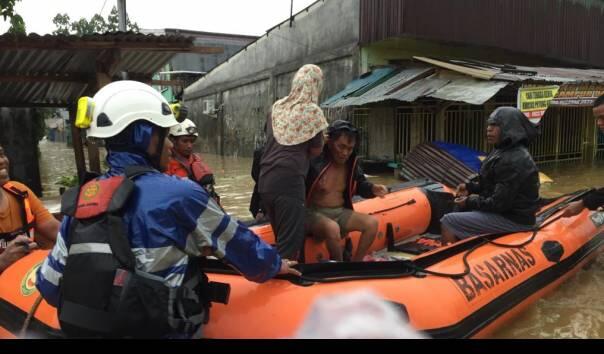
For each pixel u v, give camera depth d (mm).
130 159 1852
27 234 3035
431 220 5242
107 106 1844
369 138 12539
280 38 15688
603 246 4555
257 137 17766
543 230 4027
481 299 2936
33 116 9531
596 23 16250
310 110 3105
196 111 24141
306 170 3209
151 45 6250
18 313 2479
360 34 12102
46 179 12961
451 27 12062
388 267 2783
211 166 14969
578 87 10250
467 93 9211
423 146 10141
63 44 5891
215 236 1862
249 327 2232
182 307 1774
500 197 3822
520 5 13602
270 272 2072
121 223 1714
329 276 2582
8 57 6434
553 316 3475
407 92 10031
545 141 13672
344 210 3791
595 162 13844
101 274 1689
